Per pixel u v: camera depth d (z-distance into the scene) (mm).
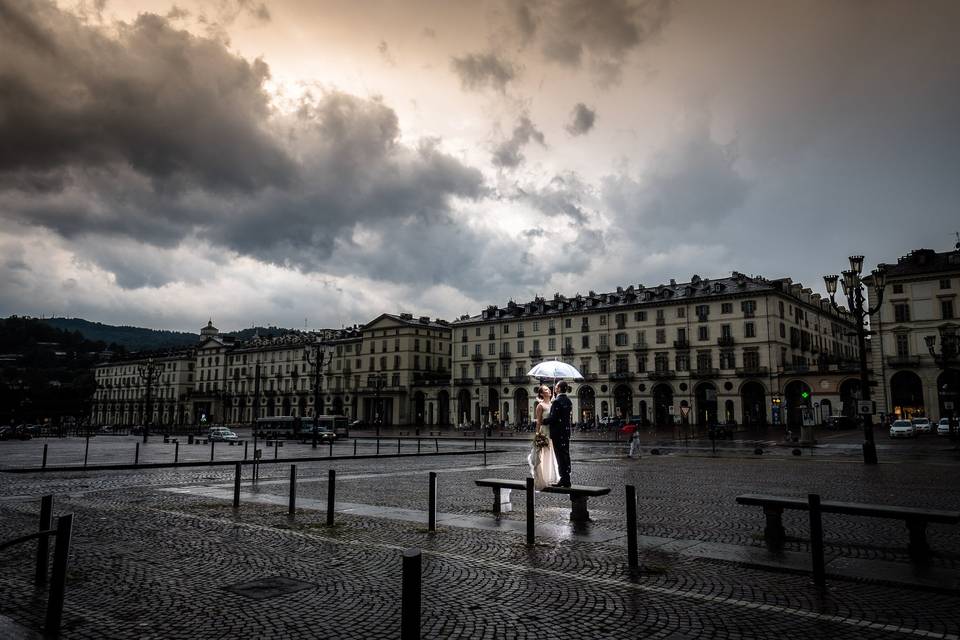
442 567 7664
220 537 9508
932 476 17781
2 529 10305
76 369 189875
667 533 9656
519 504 12961
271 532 9867
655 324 78438
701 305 75312
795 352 75375
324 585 6973
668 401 76688
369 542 9109
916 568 7348
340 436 61281
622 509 12125
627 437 52594
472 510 12070
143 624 5727
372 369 107812
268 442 51000
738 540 9109
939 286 59438
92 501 13609
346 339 111750
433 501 10000
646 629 5523
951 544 8672
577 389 83562
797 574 7230
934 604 6121
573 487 10898
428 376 106125
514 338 91312
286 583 7043
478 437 56406
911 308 60594
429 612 6020
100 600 6441
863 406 22594
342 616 5961
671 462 24500
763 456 27547
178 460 26672
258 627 5664
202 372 137000
